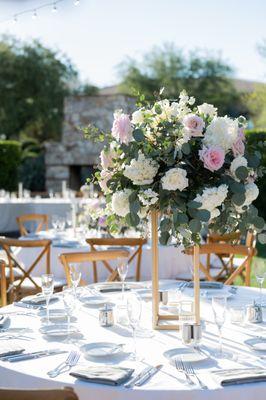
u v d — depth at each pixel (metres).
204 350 2.54
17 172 16.31
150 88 26.67
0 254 5.04
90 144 17.73
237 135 2.75
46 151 18.30
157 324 2.94
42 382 2.22
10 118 24.27
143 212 2.87
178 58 26.97
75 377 2.22
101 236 6.79
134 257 5.84
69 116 17.98
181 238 2.82
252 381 2.16
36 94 24.75
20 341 2.72
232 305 3.37
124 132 2.79
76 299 3.47
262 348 2.52
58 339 2.75
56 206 11.24
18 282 5.76
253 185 2.74
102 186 2.94
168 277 5.98
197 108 2.92
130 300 2.45
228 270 5.99
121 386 2.14
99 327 2.96
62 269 5.85
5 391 1.86
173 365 2.36
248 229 2.84
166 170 2.72
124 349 2.59
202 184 2.71
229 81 26.86
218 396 2.09
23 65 24.34
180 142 2.73
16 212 11.95
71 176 18.23
